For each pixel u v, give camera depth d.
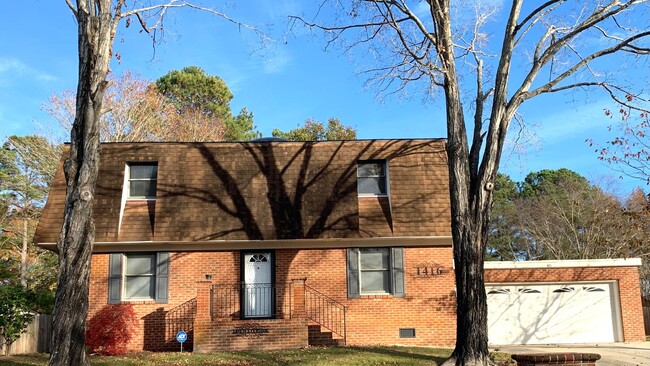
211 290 19.94
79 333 11.79
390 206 20.67
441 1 15.98
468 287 14.70
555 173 56.19
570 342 23.02
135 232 19.94
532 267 23.31
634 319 23.06
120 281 19.95
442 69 15.69
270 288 20.25
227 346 18.38
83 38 12.76
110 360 16.30
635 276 23.34
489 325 23.09
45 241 19.53
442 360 15.66
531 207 42.09
